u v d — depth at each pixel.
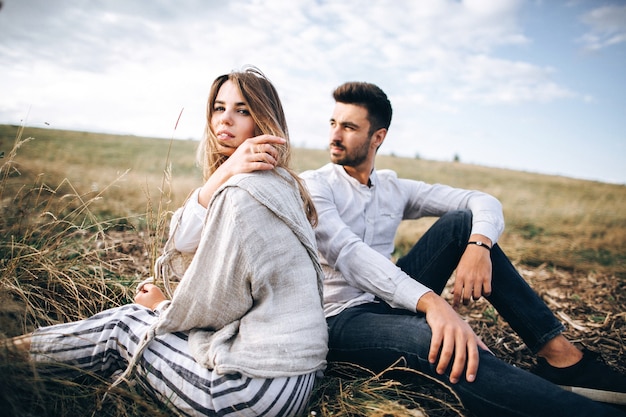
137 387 1.63
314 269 1.64
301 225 1.59
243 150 1.58
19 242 2.22
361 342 1.82
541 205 11.90
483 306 3.17
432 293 1.77
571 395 1.42
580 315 3.12
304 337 1.52
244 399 1.39
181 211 1.65
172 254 1.69
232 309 1.50
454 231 2.18
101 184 7.26
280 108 1.83
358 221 2.31
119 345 1.56
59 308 2.13
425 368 1.65
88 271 2.54
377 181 2.44
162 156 18.39
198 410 1.42
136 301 1.92
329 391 1.83
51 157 12.64
